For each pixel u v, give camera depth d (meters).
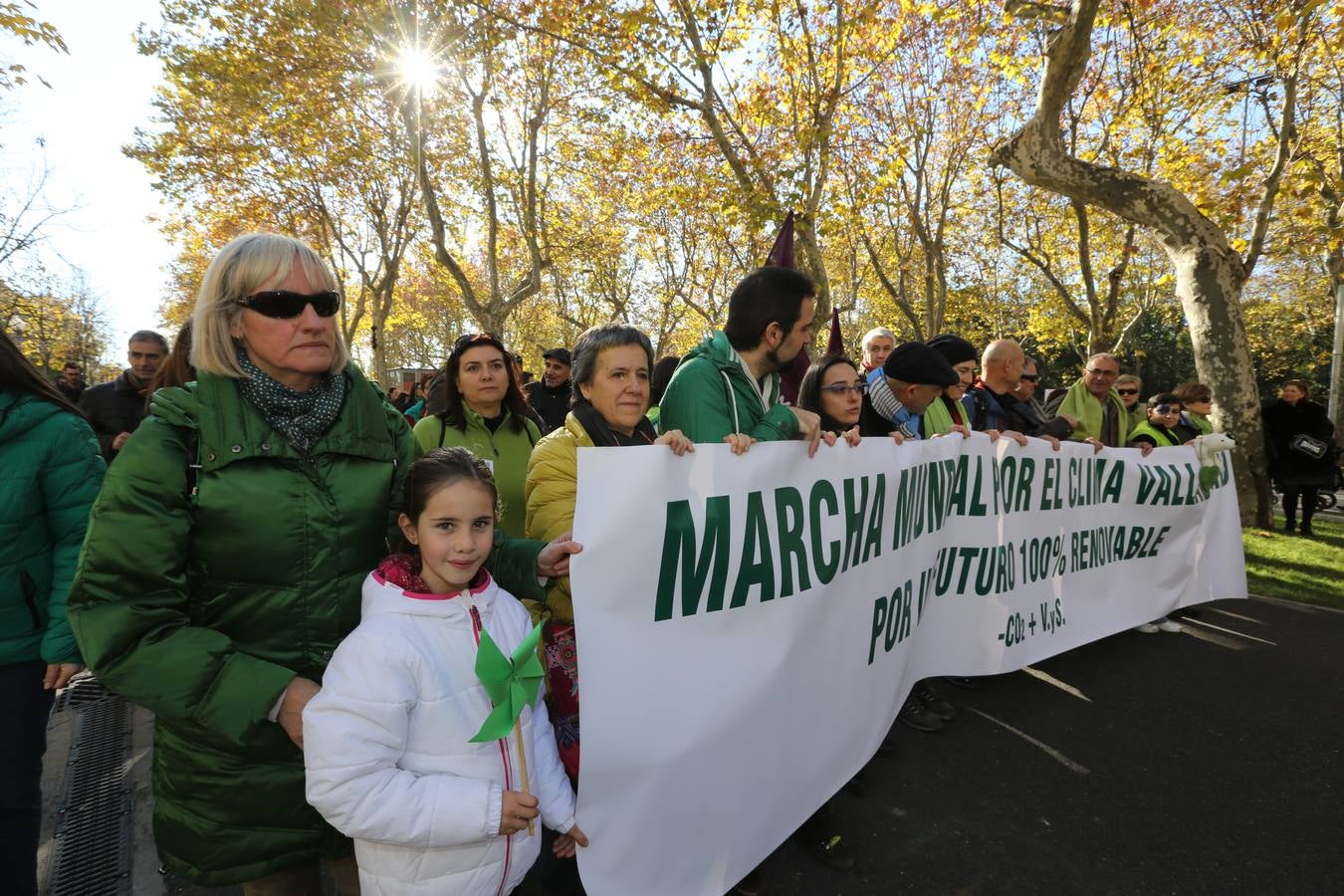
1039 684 3.72
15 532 1.62
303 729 1.22
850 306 22.31
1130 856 2.32
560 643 1.81
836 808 2.58
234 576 1.32
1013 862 2.29
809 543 2.02
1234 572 4.54
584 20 9.70
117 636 1.20
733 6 8.75
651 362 1.98
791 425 2.00
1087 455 3.63
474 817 1.22
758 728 1.83
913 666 2.78
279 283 1.29
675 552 1.65
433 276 24.92
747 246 16.38
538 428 3.24
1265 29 8.39
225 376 1.31
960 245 21.94
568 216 21.66
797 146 10.23
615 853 1.53
